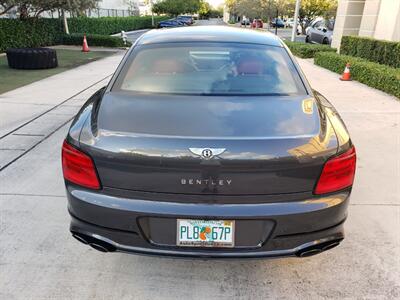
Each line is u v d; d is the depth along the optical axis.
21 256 2.40
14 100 6.57
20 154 4.05
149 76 2.43
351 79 9.47
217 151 1.70
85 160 1.83
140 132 1.82
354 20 14.86
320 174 1.80
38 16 17.66
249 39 2.80
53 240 2.57
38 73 9.81
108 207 1.81
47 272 2.27
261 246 1.83
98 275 2.25
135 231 1.83
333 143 1.87
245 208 1.76
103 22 26.36
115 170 1.78
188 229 1.80
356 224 2.83
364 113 6.06
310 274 2.29
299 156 1.74
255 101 2.18
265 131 1.85
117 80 2.42
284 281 2.23
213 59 2.58
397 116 5.89
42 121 5.28
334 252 2.50
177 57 2.59
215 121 1.92
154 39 2.79
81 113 2.22
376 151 4.36
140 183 1.77
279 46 2.78
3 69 10.43
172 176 1.74
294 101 2.22
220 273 2.29
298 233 1.83
